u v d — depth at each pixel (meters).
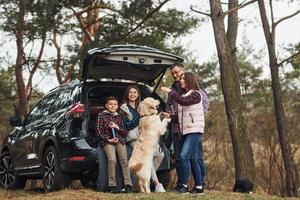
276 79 13.16
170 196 7.22
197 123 7.54
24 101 18.73
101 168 7.82
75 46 19.81
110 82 8.63
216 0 9.92
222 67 9.82
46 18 15.85
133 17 16.86
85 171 7.94
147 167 7.56
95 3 18.38
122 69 8.40
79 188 8.59
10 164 10.51
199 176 7.79
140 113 7.75
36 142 8.99
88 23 19.55
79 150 7.79
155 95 8.77
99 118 7.88
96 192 7.70
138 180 7.64
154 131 7.62
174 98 7.43
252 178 9.61
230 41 11.50
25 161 9.50
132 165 7.55
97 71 8.32
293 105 22.56
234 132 9.67
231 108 9.72
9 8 16.22
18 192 9.48
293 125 18.83
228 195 7.84
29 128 9.63
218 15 9.92
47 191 8.51
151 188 8.30
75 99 8.27
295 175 12.96
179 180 7.75
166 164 8.11
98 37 17.47
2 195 8.98
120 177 7.93
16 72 18.72
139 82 8.96
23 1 15.77
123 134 7.94
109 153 7.78
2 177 10.69
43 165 8.68
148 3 16.50
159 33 18.66
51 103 9.32
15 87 23.22
